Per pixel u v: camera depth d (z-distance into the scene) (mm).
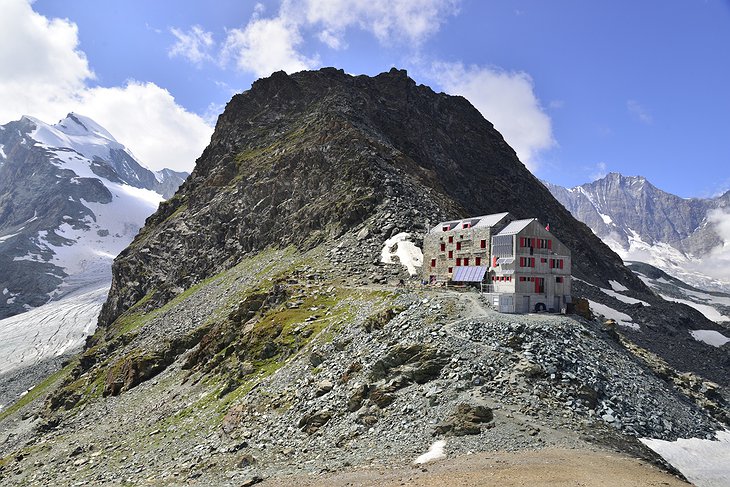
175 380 98875
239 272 146375
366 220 133125
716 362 150250
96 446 76375
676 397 59812
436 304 69750
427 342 58594
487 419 45250
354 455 45719
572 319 69500
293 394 62344
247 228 170750
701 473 42125
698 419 55188
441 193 159000
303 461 47594
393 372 55938
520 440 42031
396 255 114000
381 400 52594
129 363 112188
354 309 83750
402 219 127438
